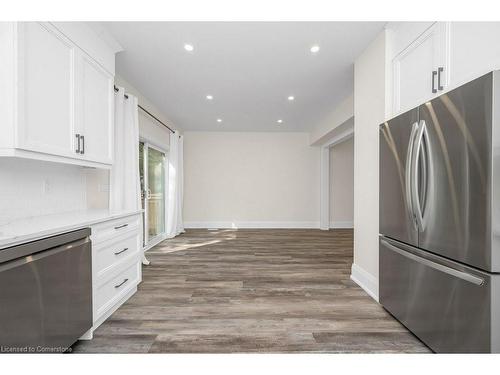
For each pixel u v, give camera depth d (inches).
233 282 107.2
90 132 80.6
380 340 66.2
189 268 125.6
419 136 60.6
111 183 109.1
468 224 49.2
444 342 55.6
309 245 178.4
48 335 51.0
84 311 62.9
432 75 66.1
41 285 49.3
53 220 65.9
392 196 75.8
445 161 54.3
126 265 86.8
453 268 53.4
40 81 60.5
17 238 44.8
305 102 165.0
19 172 69.6
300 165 262.2
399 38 81.7
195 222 257.0
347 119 156.9
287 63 112.6
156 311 81.4
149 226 183.8
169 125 209.2
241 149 259.1
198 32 90.1
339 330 70.9
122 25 85.7
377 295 90.1
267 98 157.4
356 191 107.9
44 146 61.6
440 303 56.8
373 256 93.6
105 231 74.0
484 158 45.7
